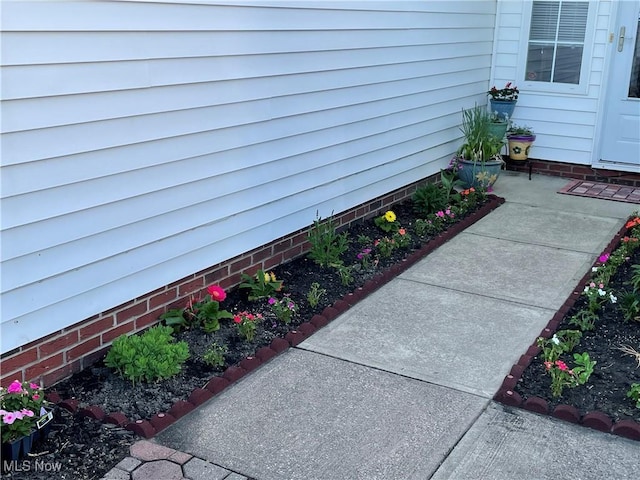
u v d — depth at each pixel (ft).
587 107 24.58
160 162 12.14
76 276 10.96
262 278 14.24
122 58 10.98
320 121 16.61
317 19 15.72
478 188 22.11
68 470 8.89
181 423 10.09
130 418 10.11
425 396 10.95
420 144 22.20
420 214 20.56
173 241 12.81
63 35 10.00
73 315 11.02
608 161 24.67
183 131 12.50
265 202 15.15
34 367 10.53
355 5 17.08
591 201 22.39
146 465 9.07
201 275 13.73
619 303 14.23
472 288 15.40
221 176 13.69
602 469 9.20
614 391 11.04
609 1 23.39
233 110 13.65
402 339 12.92
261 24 13.94
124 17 10.88
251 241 14.94
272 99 14.73
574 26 24.25
